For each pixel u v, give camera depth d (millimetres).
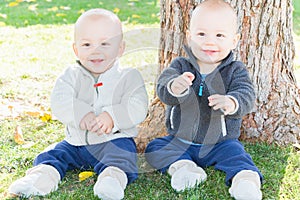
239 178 2766
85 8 8180
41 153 3041
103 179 2742
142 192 2848
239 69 3121
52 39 6488
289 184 2939
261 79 3432
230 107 2883
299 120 3490
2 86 4570
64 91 3145
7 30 6852
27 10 8023
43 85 4664
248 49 3389
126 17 7512
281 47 3445
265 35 3371
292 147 3410
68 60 5559
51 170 2877
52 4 8484
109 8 8172
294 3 8781
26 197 2746
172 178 2881
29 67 5215
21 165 3170
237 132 3148
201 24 3025
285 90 3477
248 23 3342
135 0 8641
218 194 2801
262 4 3320
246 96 2982
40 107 4094
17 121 3836
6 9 8070
